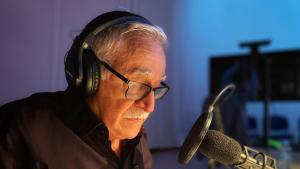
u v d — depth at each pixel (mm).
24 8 2197
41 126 699
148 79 668
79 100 725
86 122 710
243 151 688
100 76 679
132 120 708
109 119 711
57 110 729
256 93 2990
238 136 2611
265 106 3066
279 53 4047
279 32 5539
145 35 663
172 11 4148
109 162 728
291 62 3990
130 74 657
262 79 3158
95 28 681
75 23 2479
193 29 4691
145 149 910
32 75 2254
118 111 693
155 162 2492
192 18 4699
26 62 2217
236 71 3039
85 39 677
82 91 709
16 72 2160
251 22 5570
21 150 687
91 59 674
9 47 2117
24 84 2207
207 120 620
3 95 2088
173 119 3891
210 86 3797
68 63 737
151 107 684
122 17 675
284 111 5238
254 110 5270
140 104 685
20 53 2182
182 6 4441
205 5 5031
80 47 685
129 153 786
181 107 4281
